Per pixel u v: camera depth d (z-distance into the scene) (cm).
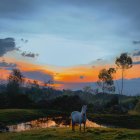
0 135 4694
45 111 12875
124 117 12938
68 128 5053
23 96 16162
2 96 15888
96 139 3947
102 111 16488
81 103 17125
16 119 9431
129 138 4019
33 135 4347
